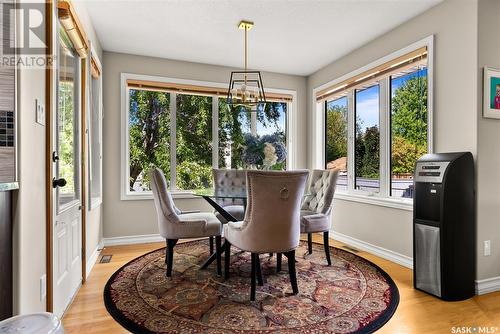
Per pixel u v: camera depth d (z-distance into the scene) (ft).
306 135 15.35
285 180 6.75
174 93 13.24
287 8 8.79
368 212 11.14
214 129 13.91
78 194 7.93
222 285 7.79
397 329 5.74
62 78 6.82
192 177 13.60
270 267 9.27
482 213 7.55
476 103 7.55
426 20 8.93
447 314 6.38
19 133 3.99
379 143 11.11
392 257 9.98
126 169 12.35
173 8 8.75
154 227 12.61
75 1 7.36
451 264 7.06
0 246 3.70
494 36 7.77
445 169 7.16
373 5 8.64
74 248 7.26
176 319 6.04
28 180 4.38
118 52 12.12
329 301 6.88
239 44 11.37
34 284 4.65
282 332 5.59
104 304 6.72
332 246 11.86
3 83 3.73
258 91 10.21
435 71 8.64
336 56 12.68
